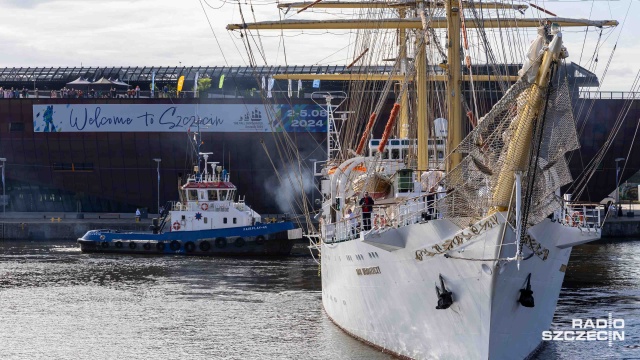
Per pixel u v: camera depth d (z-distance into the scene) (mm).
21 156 170875
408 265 52312
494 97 122625
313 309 78125
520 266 49594
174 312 77438
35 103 167750
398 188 58781
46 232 154500
